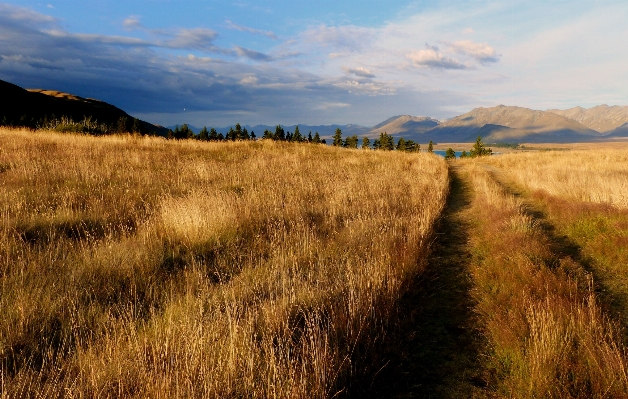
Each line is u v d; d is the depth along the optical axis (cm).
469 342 402
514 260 598
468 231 902
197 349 313
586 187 1241
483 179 1711
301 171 1498
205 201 795
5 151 1278
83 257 496
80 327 346
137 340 333
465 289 546
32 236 565
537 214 1059
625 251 644
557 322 375
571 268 585
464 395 319
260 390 284
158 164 1356
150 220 688
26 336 330
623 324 418
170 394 268
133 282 448
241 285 466
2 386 259
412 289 526
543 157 3250
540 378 307
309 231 711
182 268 529
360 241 671
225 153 1947
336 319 388
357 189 1177
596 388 295
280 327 376
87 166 1076
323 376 296
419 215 908
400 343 388
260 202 886
